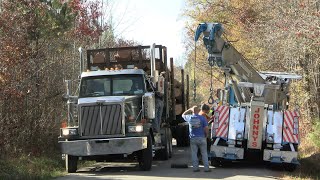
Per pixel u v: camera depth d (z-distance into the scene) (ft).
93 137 43.24
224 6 112.57
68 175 42.04
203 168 45.68
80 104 43.42
